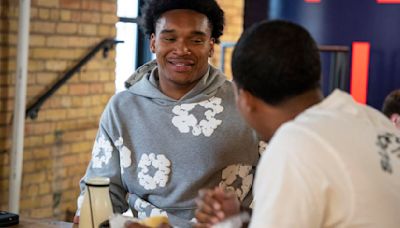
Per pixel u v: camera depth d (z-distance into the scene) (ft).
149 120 7.56
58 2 14.65
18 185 13.93
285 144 4.44
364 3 17.35
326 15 17.65
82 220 6.80
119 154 7.68
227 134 7.42
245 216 5.16
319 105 4.80
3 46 13.80
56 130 14.97
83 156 15.74
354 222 4.40
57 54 14.76
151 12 7.54
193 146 7.42
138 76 7.93
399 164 4.60
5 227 7.20
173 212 7.45
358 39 17.46
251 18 19.26
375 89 17.43
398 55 17.21
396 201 4.51
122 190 7.77
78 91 15.38
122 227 6.32
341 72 17.24
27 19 13.74
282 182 4.35
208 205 5.14
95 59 15.72
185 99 7.52
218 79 7.62
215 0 7.52
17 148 13.85
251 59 4.68
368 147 4.52
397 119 9.95
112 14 16.08
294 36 4.67
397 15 17.13
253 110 4.84
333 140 4.45
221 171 7.47
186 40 7.33
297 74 4.63
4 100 13.93
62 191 15.33
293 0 18.01
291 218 4.30
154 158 7.49
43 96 14.48
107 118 7.74
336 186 4.38
